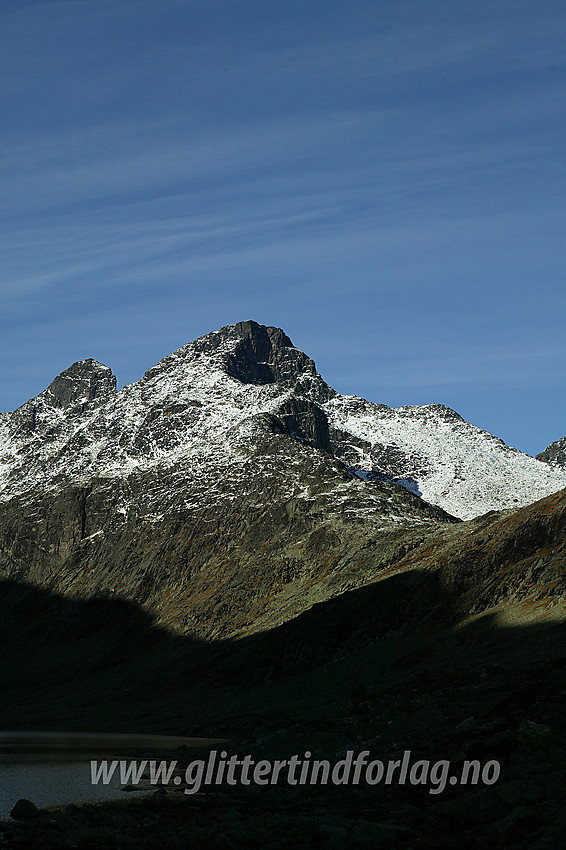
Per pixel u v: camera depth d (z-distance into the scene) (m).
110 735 135.50
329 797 60.97
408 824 51.88
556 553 141.25
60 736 138.00
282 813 57.09
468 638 128.62
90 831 52.50
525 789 50.59
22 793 69.56
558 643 102.25
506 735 62.75
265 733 96.88
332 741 77.94
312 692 141.00
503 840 45.97
